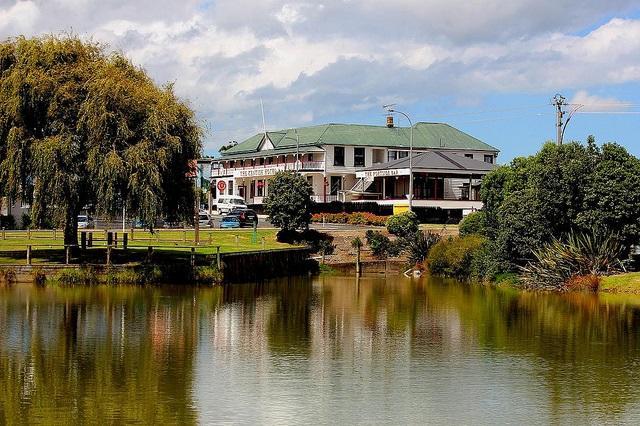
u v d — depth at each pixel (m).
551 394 22.81
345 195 100.00
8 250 51.97
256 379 23.98
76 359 26.12
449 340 31.11
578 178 50.00
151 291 44.00
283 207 66.94
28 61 44.78
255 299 42.97
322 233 68.19
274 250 58.19
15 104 43.56
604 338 31.75
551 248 49.97
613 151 50.56
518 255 53.62
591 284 48.09
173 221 48.72
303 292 47.91
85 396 21.73
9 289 43.34
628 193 48.78
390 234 68.75
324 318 36.66
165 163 44.56
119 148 44.53
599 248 49.06
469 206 87.94
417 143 110.50
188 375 24.27
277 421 19.86
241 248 57.81
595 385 23.91
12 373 24.14
